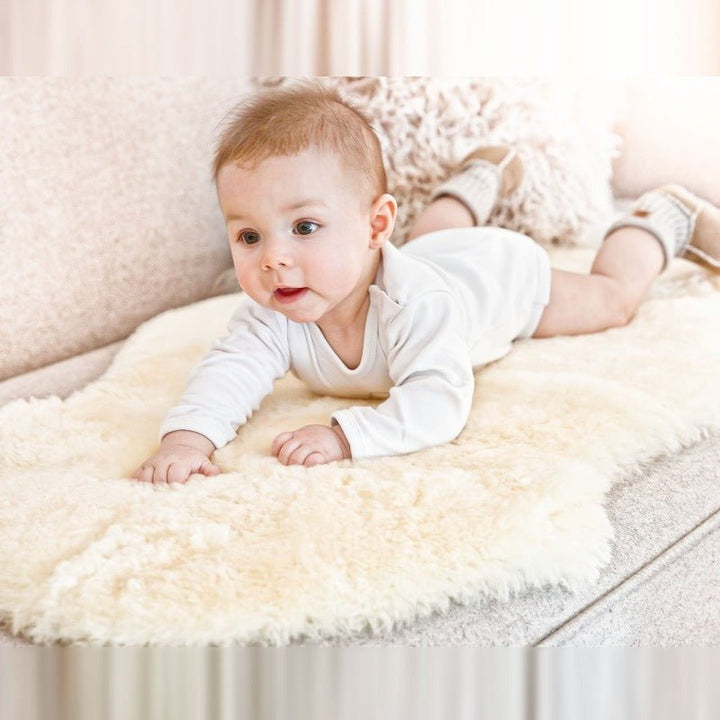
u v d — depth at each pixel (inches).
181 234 47.4
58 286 42.4
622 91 50.4
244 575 23.9
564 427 31.4
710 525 29.6
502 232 41.2
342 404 36.1
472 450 30.4
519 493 27.0
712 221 44.6
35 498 28.3
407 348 33.5
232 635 22.9
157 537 25.7
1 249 40.1
